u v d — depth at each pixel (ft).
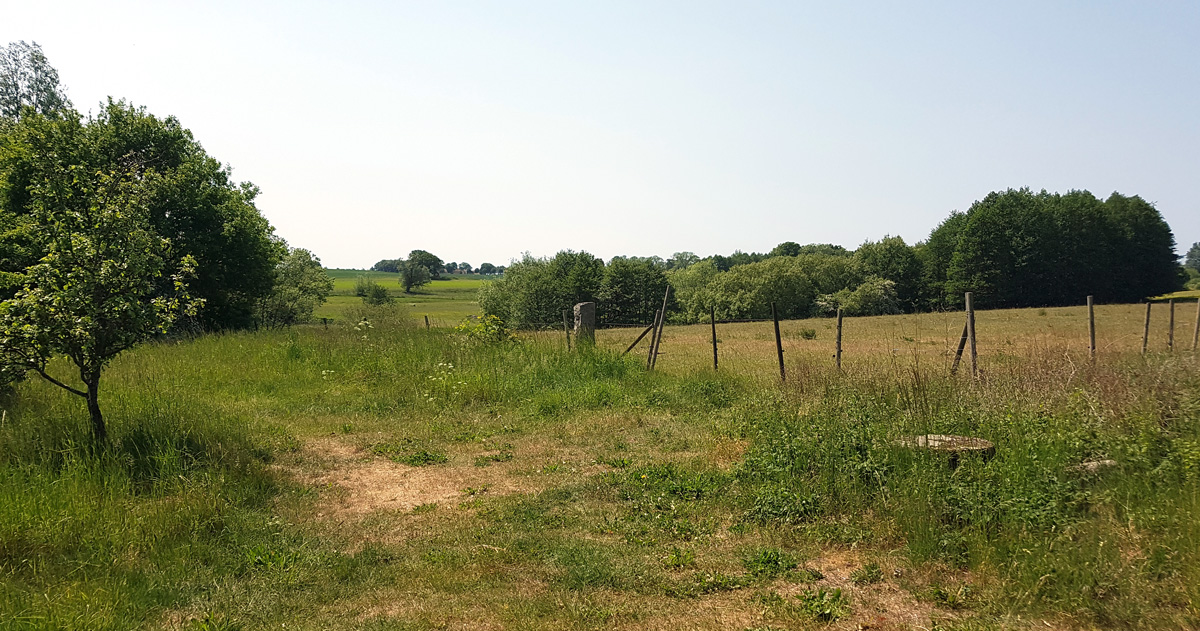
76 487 18.45
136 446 22.38
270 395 38.06
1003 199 207.82
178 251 82.17
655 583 15.20
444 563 16.30
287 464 25.34
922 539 16.33
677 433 29.73
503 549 17.15
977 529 16.49
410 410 34.58
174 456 21.89
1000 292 195.93
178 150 89.35
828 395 29.45
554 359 43.83
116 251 22.27
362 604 14.29
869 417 24.30
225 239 88.69
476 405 35.83
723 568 15.99
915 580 15.08
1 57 117.19
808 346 76.13
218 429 25.14
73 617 12.77
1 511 16.34
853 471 19.99
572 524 19.13
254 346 50.60
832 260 221.05
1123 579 14.02
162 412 25.18
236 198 93.15
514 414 33.99
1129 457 19.47
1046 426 21.83
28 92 119.65
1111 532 15.88
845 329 108.17
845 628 13.25
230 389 39.11
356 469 25.09
